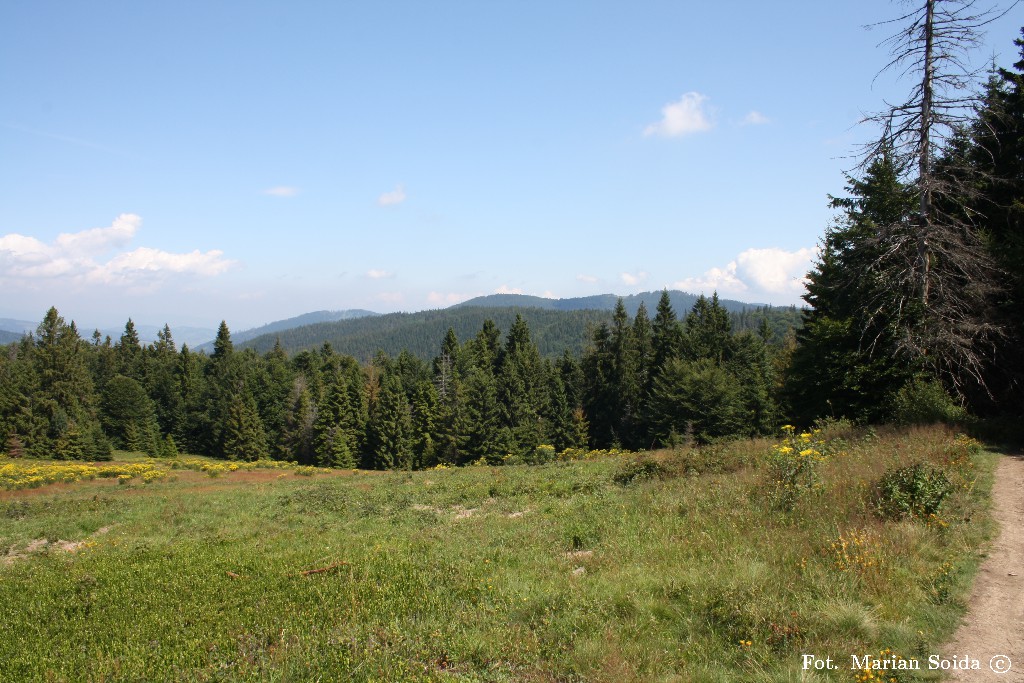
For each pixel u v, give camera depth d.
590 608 6.84
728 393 50.94
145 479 35.81
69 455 69.56
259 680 5.55
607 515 11.79
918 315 17.78
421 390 72.94
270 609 7.56
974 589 6.55
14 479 34.38
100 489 29.42
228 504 20.30
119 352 103.75
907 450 12.44
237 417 77.56
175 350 108.44
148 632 6.98
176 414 86.38
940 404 18.39
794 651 5.56
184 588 8.64
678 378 54.34
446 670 5.74
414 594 7.92
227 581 9.00
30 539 15.12
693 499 11.64
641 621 6.43
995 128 18.14
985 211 19.16
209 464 53.84
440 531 12.48
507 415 68.44
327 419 73.56
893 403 20.77
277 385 86.44
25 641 6.84
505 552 9.91
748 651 5.63
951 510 9.06
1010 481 11.03
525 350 80.06
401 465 68.75
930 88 15.35
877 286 18.42
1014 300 17.34
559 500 15.09
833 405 24.42
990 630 5.71
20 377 72.75
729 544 8.66
